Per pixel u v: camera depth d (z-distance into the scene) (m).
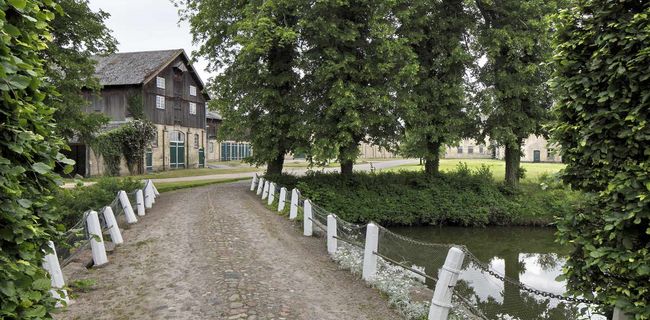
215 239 10.12
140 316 5.55
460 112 20.05
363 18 17.53
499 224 20.73
